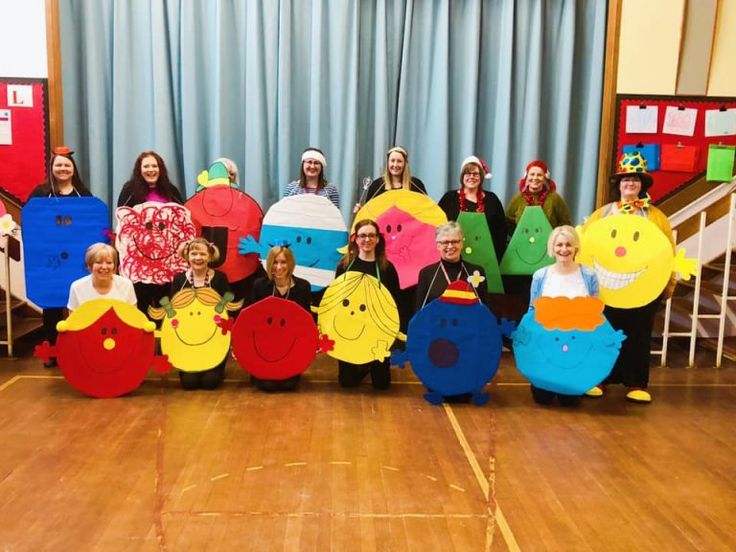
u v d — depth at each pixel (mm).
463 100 4496
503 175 4484
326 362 3932
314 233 3773
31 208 3582
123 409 3070
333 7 4328
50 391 3307
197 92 4363
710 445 2803
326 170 4504
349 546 1970
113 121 4312
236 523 2086
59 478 2367
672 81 4434
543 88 4527
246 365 3305
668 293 3369
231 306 3361
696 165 4492
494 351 3213
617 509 2230
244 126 4504
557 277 3244
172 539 1987
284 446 2684
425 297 3373
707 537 2064
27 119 4262
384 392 3406
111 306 3217
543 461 2605
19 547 1932
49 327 3738
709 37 4371
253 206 3846
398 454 2635
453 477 2441
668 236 3402
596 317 3172
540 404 3283
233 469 2465
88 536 1997
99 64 4289
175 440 2721
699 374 3885
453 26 4445
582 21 4512
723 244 4543
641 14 4371
